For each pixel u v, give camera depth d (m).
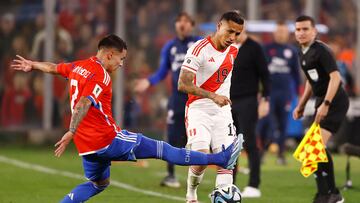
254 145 36.09
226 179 29.27
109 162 27.31
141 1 65.12
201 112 29.41
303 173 31.44
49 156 56.22
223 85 29.38
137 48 64.88
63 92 64.62
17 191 37.56
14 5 64.81
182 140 39.38
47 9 64.31
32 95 64.75
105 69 26.66
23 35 64.75
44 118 64.69
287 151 60.50
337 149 56.03
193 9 64.12
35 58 64.56
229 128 29.66
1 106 65.00
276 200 34.84
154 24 64.94
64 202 27.81
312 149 31.36
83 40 64.69
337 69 32.03
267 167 49.16
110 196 35.72
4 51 64.75
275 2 64.44
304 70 33.03
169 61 40.16
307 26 32.34
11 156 55.81
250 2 63.81
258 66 35.91
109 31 64.81
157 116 64.12
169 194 36.62
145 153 27.14
